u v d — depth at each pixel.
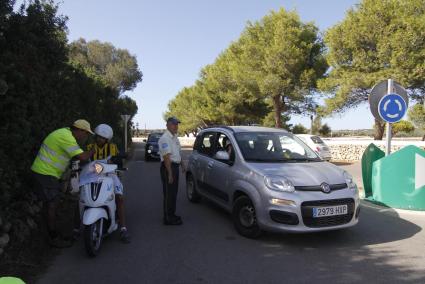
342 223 6.06
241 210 6.57
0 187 5.58
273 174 6.19
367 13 22.59
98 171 5.70
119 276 4.93
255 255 5.67
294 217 5.80
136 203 9.44
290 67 27.70
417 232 6.87
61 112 9.12
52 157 5.80
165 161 7.14
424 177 8.45
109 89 23.17
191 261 5.44
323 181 6.09
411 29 20.78
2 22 6.52
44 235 6.36
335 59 24.44
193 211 8.39
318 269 5.15
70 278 4.86
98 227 5.74
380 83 9.65
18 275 4.81
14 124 6.04
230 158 7.24
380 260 5.49
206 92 41.25
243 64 30.39
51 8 8.24
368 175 10.01
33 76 6.87
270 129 8.02
